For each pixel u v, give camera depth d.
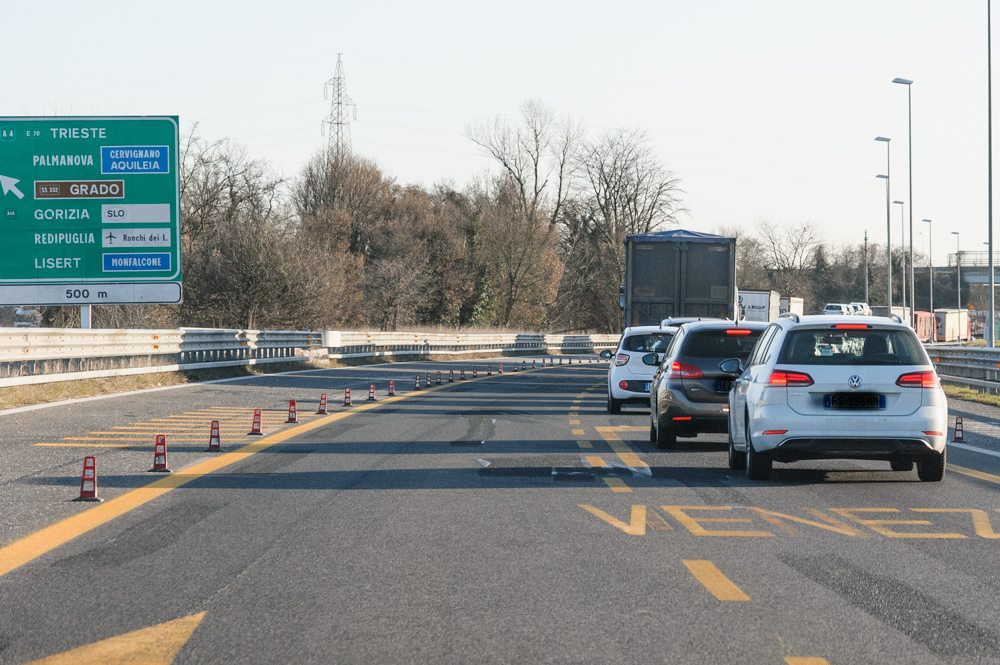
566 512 11.12
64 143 30.62
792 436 12.97
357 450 16.81
